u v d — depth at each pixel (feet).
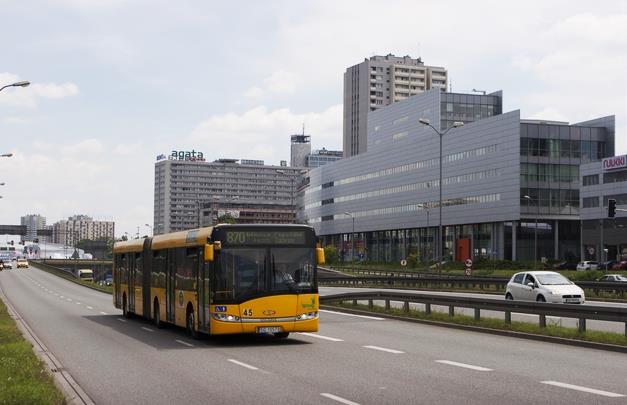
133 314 100.83
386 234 501.56
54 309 125.90
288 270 62.34
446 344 62.03
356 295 108.27
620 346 56.03
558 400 34.99
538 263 328.70
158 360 53.16
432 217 444.55
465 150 414.62
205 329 63.21
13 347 55.47
